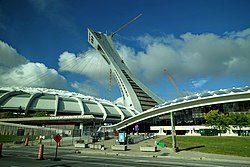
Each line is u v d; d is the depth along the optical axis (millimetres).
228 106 67750
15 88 118562
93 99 119250
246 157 21188
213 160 19766
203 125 71125
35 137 46562
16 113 87250
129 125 91000
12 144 35250
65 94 119562
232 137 49219
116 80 162375
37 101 97250
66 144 36250
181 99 80125
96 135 46781
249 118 55875
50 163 15148
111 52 174125
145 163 16266
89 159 18266
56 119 77812
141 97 146250
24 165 14016
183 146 32406
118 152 25234
